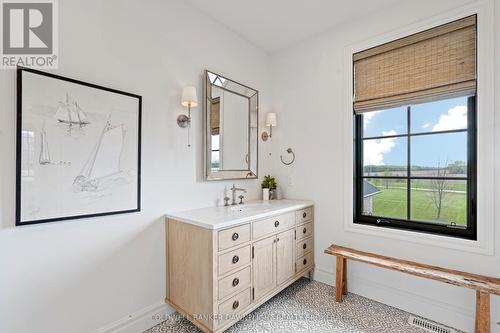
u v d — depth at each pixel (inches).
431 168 78.9
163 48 75.7
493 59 65.2
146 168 71.5
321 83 100.3
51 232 54.9
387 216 87.8
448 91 72.6
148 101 72.0
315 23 93.6
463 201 73.2
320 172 100.6
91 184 60.1
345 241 93.7
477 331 60.0
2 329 49.0
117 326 65.2
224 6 83.8
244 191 100.7
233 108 97.0
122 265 66.5
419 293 77.2
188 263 68.9
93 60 61.1
